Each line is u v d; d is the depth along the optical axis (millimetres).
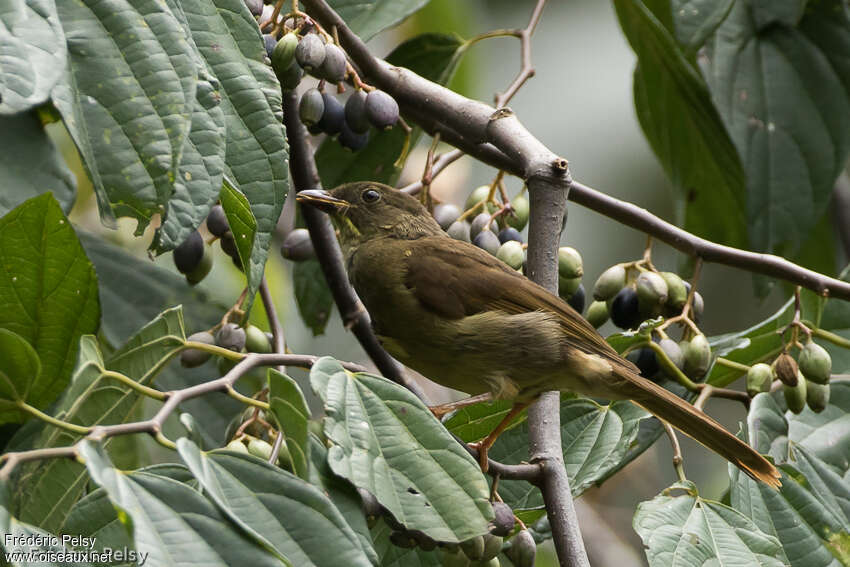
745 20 10773
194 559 4508
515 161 7312
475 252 7832
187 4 6070
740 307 15047
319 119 7418
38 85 4727
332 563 4773
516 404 7566
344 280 8758
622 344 7910
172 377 9117
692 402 7906
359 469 5199
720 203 11297
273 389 5148
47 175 5797
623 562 11719
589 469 7324
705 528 6441
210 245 7816
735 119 10594
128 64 5207
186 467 4977
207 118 5492
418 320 7594
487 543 6098
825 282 7773
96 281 5664
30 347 5250
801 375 7641
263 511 4832
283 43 6973
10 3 4883
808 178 10609
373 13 8586
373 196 8547
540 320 7352
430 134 8461
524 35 9102
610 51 16078
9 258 5508
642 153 15383
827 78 10695
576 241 15062
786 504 7184
